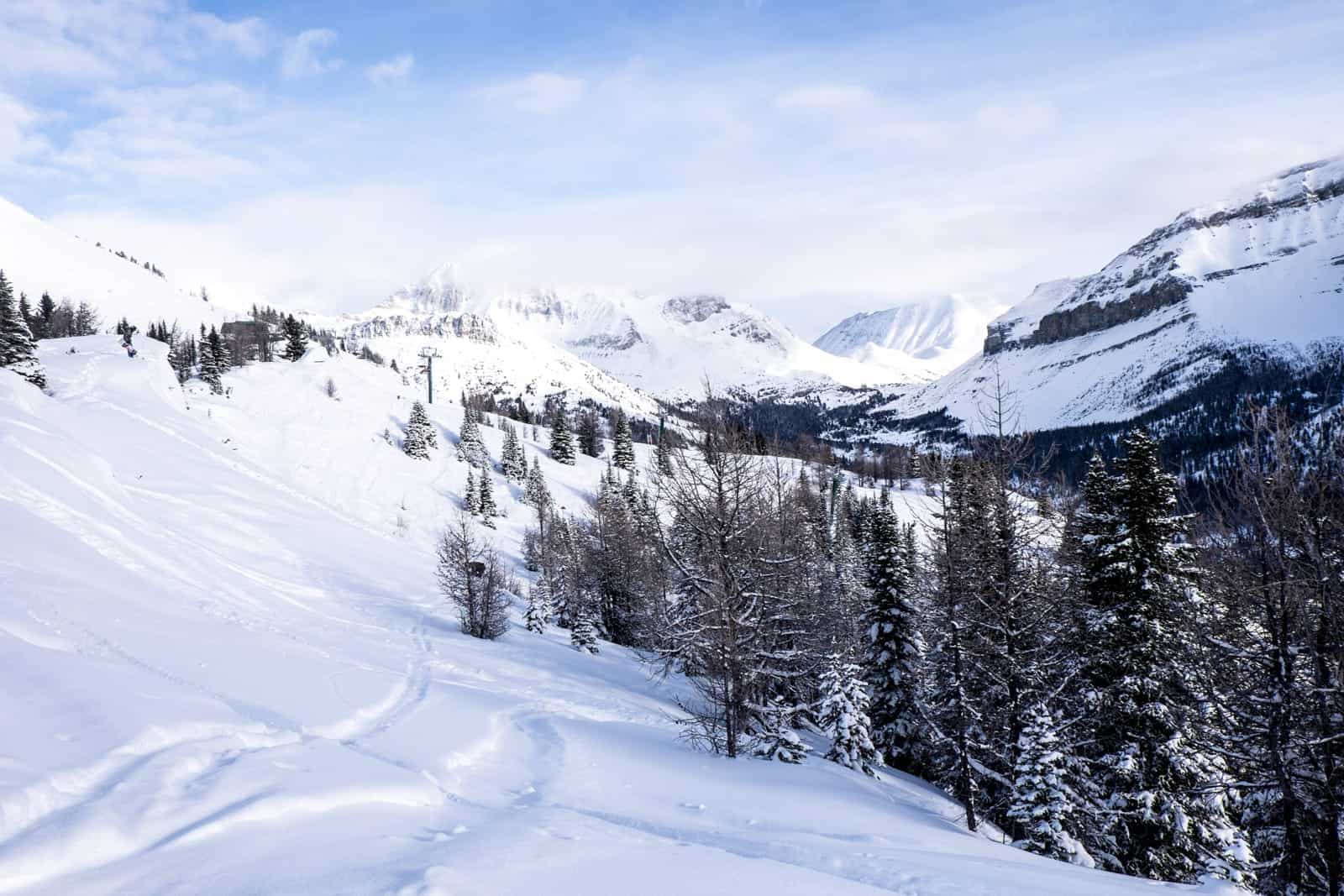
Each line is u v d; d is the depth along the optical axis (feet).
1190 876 62.69
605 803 43.39
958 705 65.57
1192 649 63.98
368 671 68.39
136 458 148.46
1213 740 59.11
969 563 66.23
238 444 221.46
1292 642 49.32
